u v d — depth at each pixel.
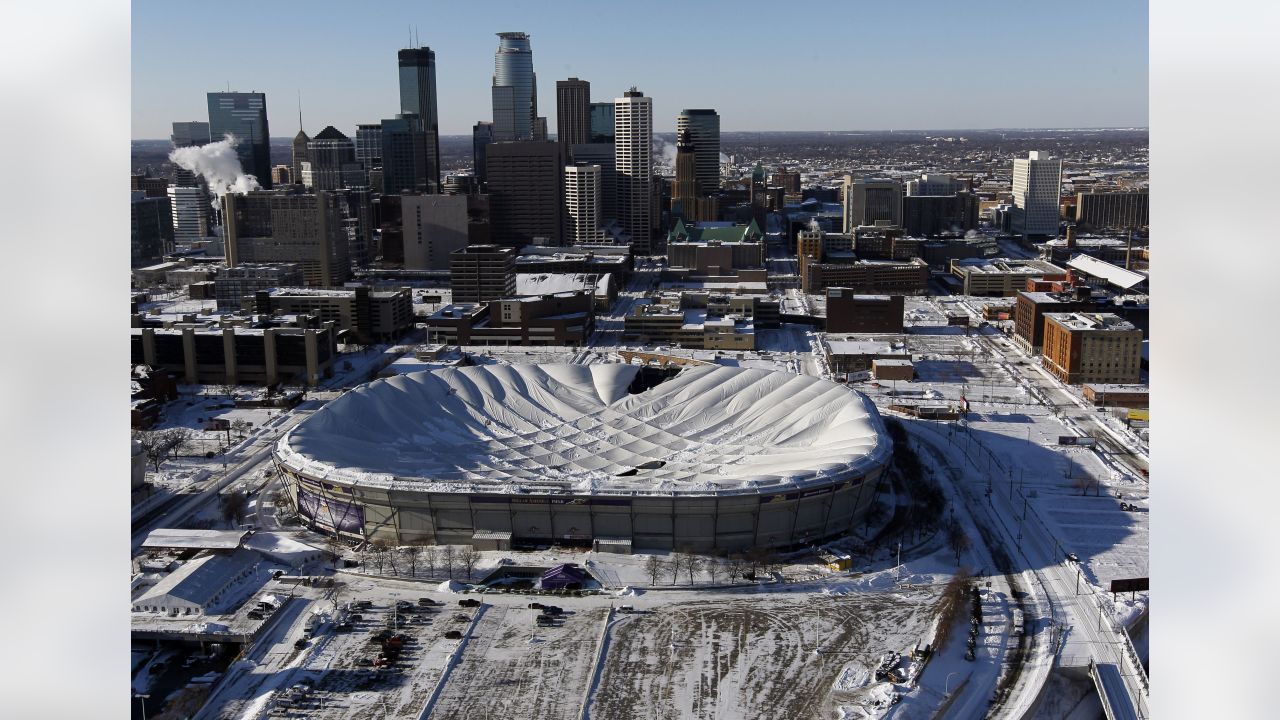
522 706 179.38
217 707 181.12
